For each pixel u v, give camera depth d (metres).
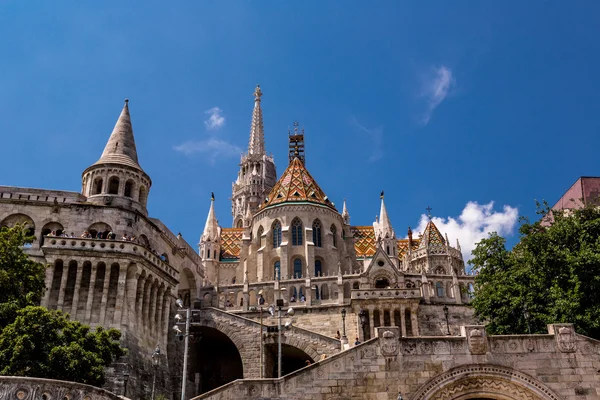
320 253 84.12
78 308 48.94
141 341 50.56
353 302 61.72
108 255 50.91
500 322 44.78
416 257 92.25
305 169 95.69
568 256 41.38
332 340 55.50
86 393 30.80
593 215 46.09
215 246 95.25
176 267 65.94
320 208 87.00
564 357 34.19
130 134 65.00
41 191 57.28
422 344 34.50
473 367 33.97
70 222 55.50
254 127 156.50
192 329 59.25
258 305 67.19
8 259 40.50
